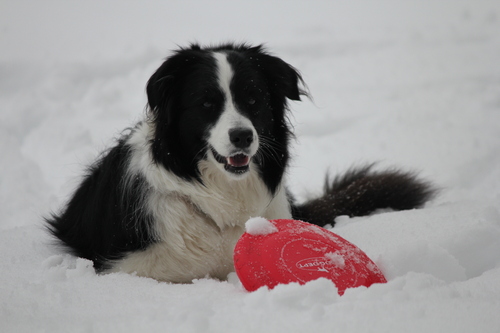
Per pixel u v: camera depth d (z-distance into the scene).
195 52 4.93
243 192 4.96
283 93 5.15
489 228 4.52
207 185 4.82
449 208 5.71
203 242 4.80
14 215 8.18
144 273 4.61
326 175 7.71
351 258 3.61
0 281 3.98
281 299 2.97
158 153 4.73
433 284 3.21
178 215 4.72
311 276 3.46
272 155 5.07
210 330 2.74
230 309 3.00
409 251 3.88
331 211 6.64
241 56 4.95
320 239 3.71
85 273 4.11
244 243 3.66
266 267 3.52
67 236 5.49
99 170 5.38
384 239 4.80
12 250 5.18
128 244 4.65
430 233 4.72
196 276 4.80
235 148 4.47
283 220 3.93
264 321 2.79
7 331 2.89
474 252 4.36
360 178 7.40
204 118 4.71
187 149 4.79
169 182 4.71
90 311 3.19
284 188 5.50
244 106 4.77
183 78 4.82
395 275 3.77
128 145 5.03
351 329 2.65
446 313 2.76
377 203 6.91
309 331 2.67
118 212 4.77
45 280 3.88
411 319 2.72
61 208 6.58
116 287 3.74
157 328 2.80
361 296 3.06
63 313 3.16
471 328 2.60
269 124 5.02
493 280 3.40
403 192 6.96
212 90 4.69
